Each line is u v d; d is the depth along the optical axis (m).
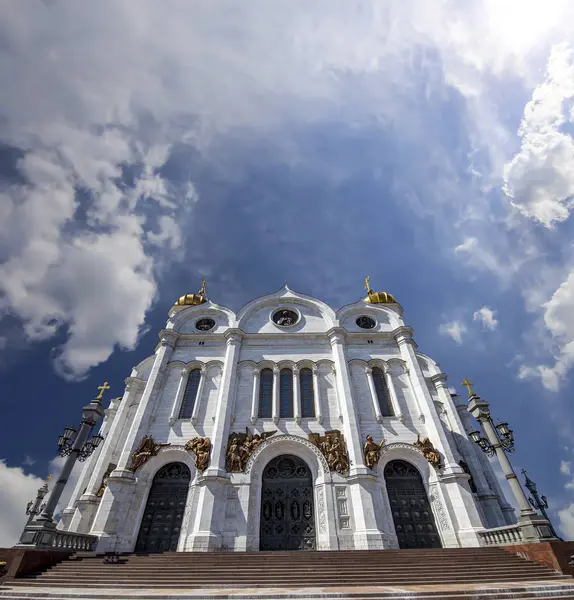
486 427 20.00
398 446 27.38
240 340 34.38
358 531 22.75
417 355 37.16
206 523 22.52
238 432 27.91
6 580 15.36
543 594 11.65
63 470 19.20
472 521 23.23
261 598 11.15
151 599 11.27
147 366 36.22
